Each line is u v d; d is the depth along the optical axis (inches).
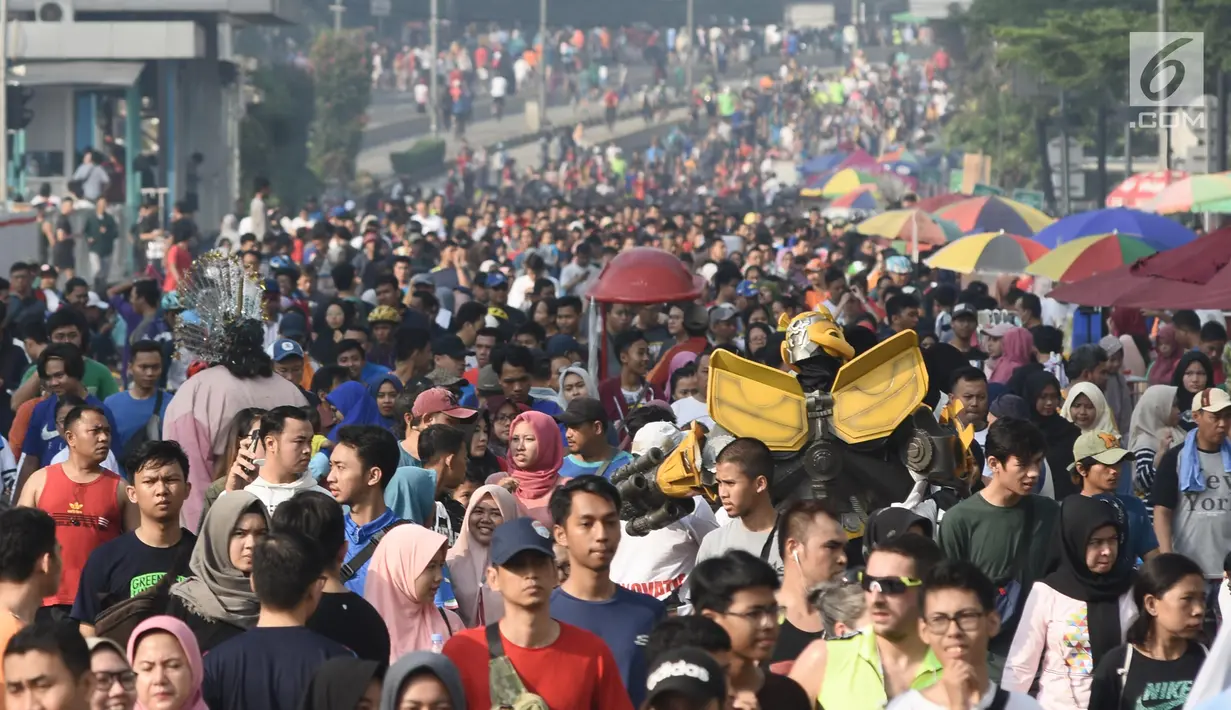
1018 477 997.2
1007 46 4736.7
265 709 768.3
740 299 2391.7
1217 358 1894.7
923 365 1061.8
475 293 2541.8
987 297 2319.1
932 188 6894.7
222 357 1232.2
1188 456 1177.4
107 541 1013.8
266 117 5797.2
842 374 1055.6
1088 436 1081.4
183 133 4940.9
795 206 6510.8
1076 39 4574.3
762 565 718.5
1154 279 1499.8
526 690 738.8
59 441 1350.9
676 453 1027.3
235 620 848.9
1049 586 936.9
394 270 2706.7
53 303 2573.8
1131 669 861.8
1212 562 1176.8
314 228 3481.8
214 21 4975.4
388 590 892.6
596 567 816.9
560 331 1999.3
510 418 1443.2
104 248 3946.9
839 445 1046.4
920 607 713.6
